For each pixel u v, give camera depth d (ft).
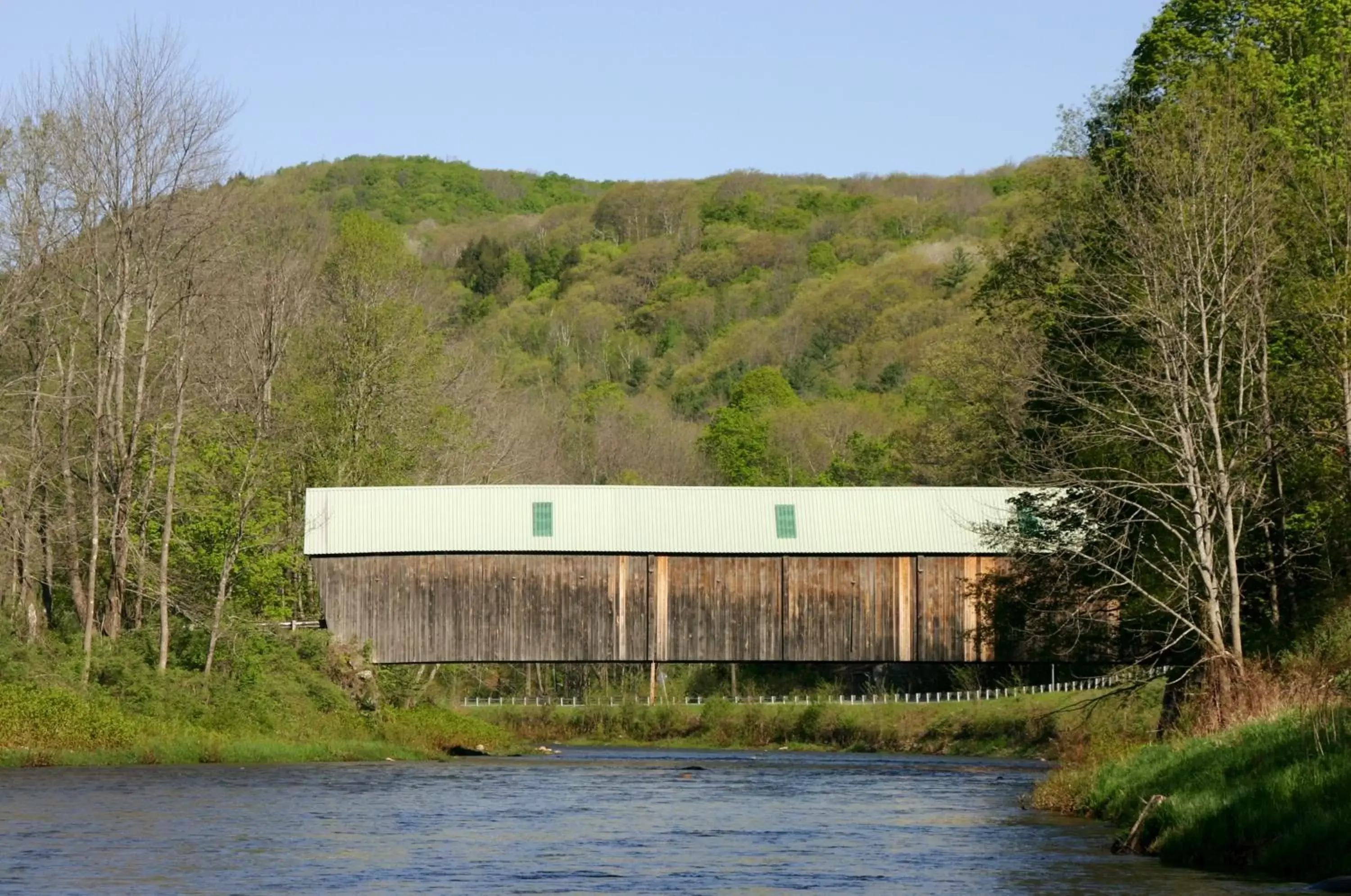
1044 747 209.15
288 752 168.76
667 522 207.10
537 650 204.03
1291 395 136.05
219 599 184.24
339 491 206.39
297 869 83.97
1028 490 183.42
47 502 194.70
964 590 205.57
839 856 91.40
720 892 77.46
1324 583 143.84
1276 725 98.53
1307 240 140.87
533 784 146.20
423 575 204.03
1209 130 133.08
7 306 182.29
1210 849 86.02
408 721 203.31
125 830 99.45
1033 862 88.17
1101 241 150.10
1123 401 140.77
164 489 200.03
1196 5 174.70
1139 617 143.84
